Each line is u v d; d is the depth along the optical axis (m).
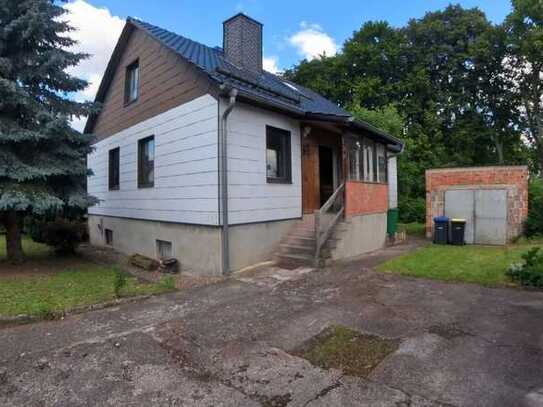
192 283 6.85
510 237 11.74
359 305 5.11
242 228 7.86
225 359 3.53
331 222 8.48
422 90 26.61
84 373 3.27
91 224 13.83
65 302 5.40
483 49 25.45
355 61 27.92
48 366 3.41
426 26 27.16
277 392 2.91
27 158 8.19
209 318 4.73
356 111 20.20
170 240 8.91
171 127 8.80
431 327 4.21
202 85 7.81
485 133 26.45
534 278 5.89
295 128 9.45
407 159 22.62
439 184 12.98
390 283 6.32
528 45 23.78
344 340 3.90
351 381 3.04
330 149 11.80
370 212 10.48
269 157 8.84
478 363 3.30
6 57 8.09
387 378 3.07
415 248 10.84
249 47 10.20
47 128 7.86
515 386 2.90
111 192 12.11
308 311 4.92
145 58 9.95
